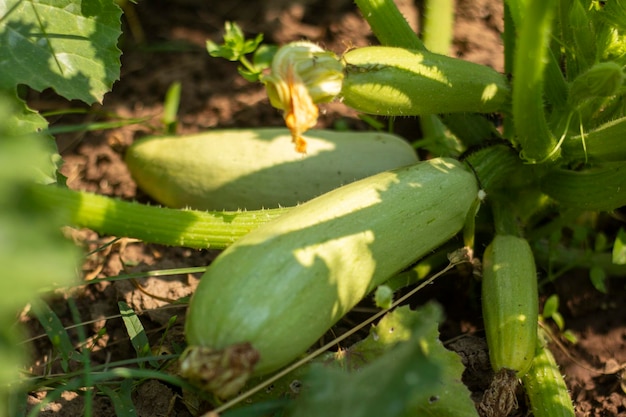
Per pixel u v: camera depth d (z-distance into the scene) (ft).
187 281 3.43
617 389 3.26
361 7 3.24
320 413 2.28
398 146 3.51
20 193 2.02
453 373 2.81
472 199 3.06
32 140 2.10
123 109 3.99
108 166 3.80
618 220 3.64
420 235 2.92
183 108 4.00
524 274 3.02
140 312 3.17
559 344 3.33
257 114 3.97
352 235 2.78
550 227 3.46
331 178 3.40
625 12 3.02
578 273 3.51
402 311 2.89
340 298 2.74
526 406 3.15
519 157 3.24
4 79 3.07
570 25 3.11
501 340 2.91
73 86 3.16
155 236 2.92
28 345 3.25
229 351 2.56
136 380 3.09
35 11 3.17
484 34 4.19
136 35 4.18
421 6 4.22
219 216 2.96
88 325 3.33
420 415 2.81
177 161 3.44
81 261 3.22
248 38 4.20
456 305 3.43
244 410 2.63
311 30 4.22
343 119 3.93
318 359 2.87
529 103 2.93
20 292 1.85
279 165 3.39
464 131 3.41
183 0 4.32
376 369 2.29
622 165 3.09
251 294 2.63
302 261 2.69
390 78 3.00
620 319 3.43
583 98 2.94
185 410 3.08
